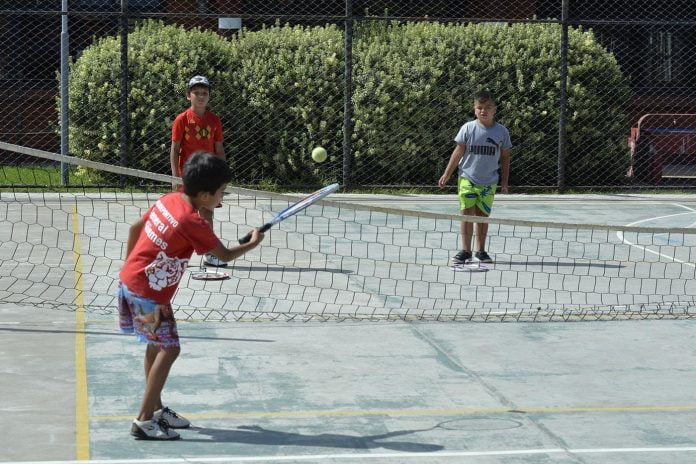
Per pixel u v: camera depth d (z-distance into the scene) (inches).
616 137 834.8
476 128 498.6
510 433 271.3
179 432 266.5
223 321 386.0
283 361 335.6
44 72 976.3
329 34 809.5
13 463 241.4
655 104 1049.5
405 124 801.6
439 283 466.3
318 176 803.4
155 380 256.7
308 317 396.5
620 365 340.2
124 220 626.2
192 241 250.8
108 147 780.6
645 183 864.9
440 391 308.0
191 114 471.8
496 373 328.2
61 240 551.5
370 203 734.5
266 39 802.8
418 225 633.0
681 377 327.6
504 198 775.1
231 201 717.9
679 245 582.9
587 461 251.6
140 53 781.3
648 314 413.4
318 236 587.2
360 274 482.3
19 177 792.3
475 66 809.5
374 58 802.8
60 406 285.1
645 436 271.0
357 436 266.8
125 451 251.3
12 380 307.6
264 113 794.2
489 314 407.5
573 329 387.5
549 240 588.7
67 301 413.1
